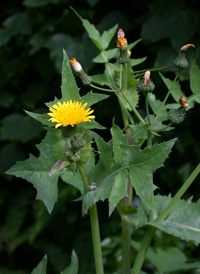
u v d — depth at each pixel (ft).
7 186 2.22
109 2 1.86
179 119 1.07
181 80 1.65
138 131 1.11
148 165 1.00
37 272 1.11
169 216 1.11
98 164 1.07
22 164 1.11
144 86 1.07
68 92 1.07
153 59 1.81
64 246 2.21
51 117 1.04
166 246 1.61
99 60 1.25
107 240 1.77
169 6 1.69
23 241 2.04
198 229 1.09
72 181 1.14
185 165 1.86
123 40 1.10
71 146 1.00
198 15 1.67
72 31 1.87
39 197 1.10
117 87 1.23
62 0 1.88
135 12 1.85
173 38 1.67
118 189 1.01
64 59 1.06
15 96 2.11
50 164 1.12
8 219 2.13
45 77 2.10
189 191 1.91
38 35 1.91
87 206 1.01
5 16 2.12
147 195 1.00
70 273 1.12
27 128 2.01
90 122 1.06
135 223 1.17
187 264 1.37
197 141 1.85
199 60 1.66
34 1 1.85
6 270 2.09
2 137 2.00
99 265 1.11
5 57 2.08
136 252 1.64
